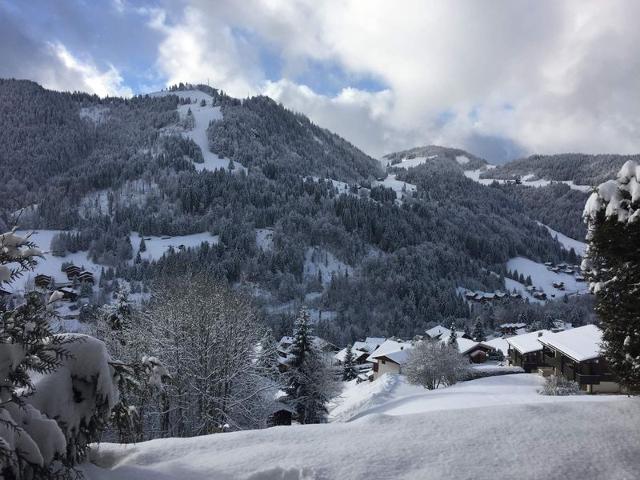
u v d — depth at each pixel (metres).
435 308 123.31
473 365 61.50
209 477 7.18
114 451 8.56
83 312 35.59
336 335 98.44
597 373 33.06
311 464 7.62
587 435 8.78
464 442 8.58
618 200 10.05
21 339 5.75
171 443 8.89
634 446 8.24
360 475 7.24
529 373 48.03
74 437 6.84
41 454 5.82
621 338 10.56
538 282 175.50
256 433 9.41
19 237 5.96
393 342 70.12
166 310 25.08
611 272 10.68
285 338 59.19
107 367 7.18
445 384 47.50
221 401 24.73
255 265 124.50
